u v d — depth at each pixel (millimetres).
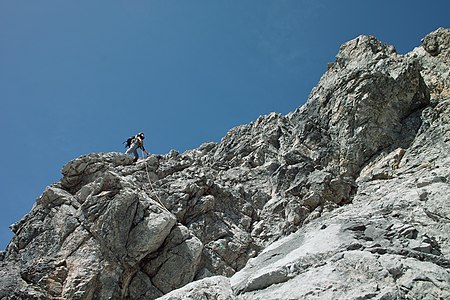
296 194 22250
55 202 20250
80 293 16750
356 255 11586
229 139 30266
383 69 26594
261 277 11977
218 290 12117
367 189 20297
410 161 20688
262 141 27734
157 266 18391
